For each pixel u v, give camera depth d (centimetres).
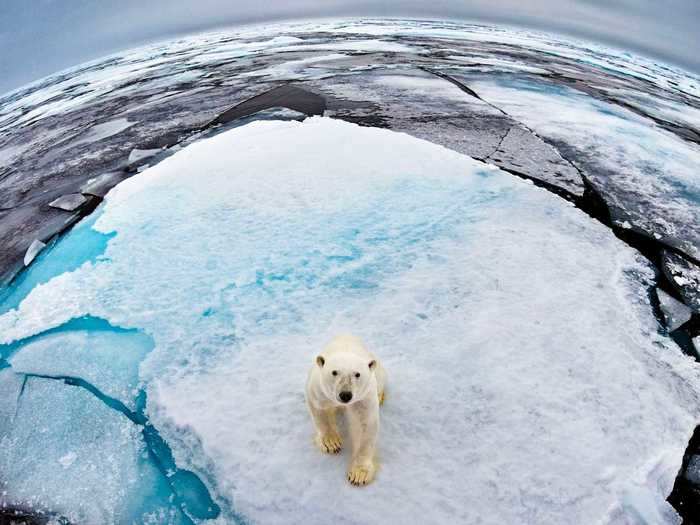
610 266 539
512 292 490
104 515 334
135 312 491
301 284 510
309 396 302
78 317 496
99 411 399
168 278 534
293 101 1123
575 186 720
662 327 463
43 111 2014
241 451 346
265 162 753
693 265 566
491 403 375
